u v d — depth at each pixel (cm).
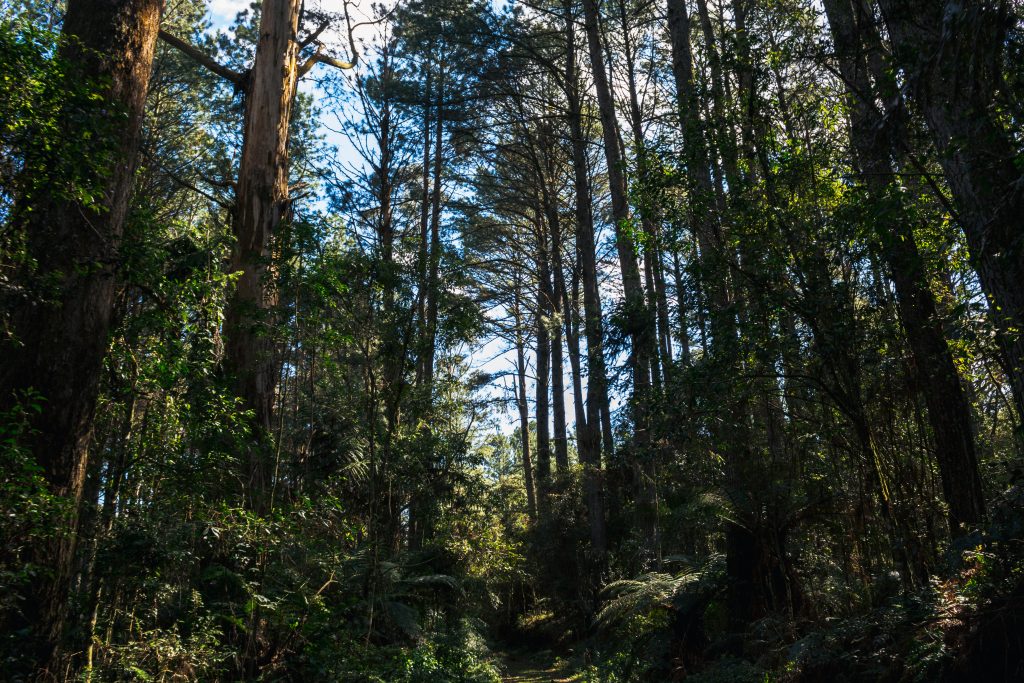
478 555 1595
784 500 909
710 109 903
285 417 1301
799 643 646
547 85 2352
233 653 765
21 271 621
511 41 1978
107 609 773
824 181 768
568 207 2530
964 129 547
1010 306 545
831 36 786
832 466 895
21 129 549
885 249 688
